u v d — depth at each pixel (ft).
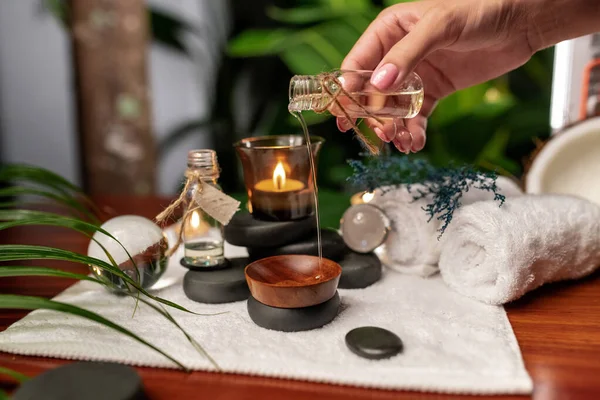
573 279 1.77
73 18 3.43
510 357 1.34
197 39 4.50
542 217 1.63
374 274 1.72
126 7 3.45
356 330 1.42
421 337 1.43
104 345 1.38
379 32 1.80
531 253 1.57
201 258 1.69
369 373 1.29
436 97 2.01
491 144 3.45
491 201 1.66
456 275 1.68
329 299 1.50
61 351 1.36
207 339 1.42
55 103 4.11
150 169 3.76
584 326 1.49
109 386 1.18
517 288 1.56
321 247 1.70
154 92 4.53
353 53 1.83
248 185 1.73
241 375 1.31
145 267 1.63
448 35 1.57
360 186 1.92
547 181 2.07
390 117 1.58
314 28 3.45
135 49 3.53
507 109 3.34
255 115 4.37
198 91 4.57
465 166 1.75
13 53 3.99
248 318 1.53
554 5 1.66
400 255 1.79
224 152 4.26
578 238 1.67
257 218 1.71
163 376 1.31
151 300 1.63
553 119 2.22
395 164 1.82
